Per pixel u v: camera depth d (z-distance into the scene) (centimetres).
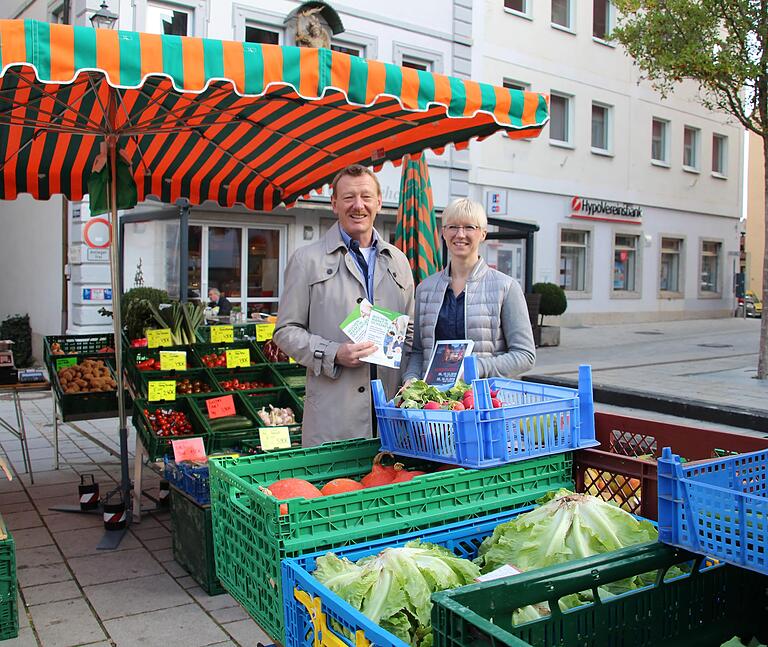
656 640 187
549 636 167
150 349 590
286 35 1445
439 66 1700
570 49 2048
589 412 273
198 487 412
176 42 314
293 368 631
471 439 246
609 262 2244
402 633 180
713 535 175
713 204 2623
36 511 546
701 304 2631
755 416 831
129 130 486
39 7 1423
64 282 1340
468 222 367
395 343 338
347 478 270
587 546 203
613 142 2208
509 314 365
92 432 836
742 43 1080
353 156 589
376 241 386
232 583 229
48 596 400
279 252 1525
